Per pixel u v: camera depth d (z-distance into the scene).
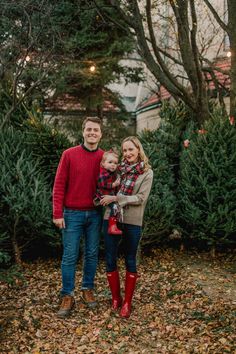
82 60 11.52
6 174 5.64
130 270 4.33
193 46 6.45
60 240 5.86
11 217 5.60
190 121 7.11
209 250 6.61
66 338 3.88
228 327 4.01
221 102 7.93
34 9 7.74
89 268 4.52
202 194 6.00
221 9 11.84
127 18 7.07
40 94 9.12
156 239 6.18
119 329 4.04
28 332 3.96
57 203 4.32
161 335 3.96
